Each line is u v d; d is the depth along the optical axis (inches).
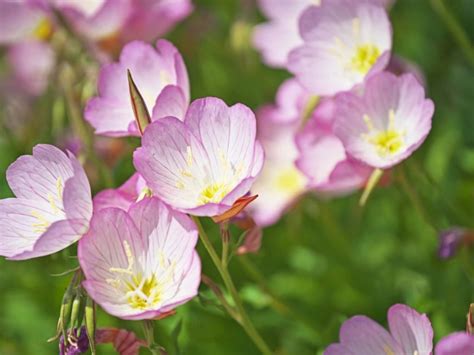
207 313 36.5
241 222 31.4
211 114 29.4
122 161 36.4
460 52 41.3
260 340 30.6
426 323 28.3
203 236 29.5
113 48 36.6
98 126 31.6
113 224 28.8
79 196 28.8
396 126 32.1
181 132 29.4
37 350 38.1
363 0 33.1
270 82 42.3
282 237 40.2
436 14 41.8
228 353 37.2
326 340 34.2
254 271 34.3
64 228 28.7
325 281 39.0
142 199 28.9
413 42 42.3
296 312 35.1
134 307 28.9
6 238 29.9
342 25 33.5
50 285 38.4
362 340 29.1
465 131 39.7
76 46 36.8
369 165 31.8
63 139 38.3
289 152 38.1
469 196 38.5
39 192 30.1
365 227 40.4
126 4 35.9
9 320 38.5
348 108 31.9
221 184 29.6
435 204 35.9
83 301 28.8
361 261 39.3
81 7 37.2
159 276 29.1
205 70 42.8
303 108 35.3
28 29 38.1
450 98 40.7
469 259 33.1
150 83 31.7
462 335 27.4
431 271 37.2
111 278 29.0
